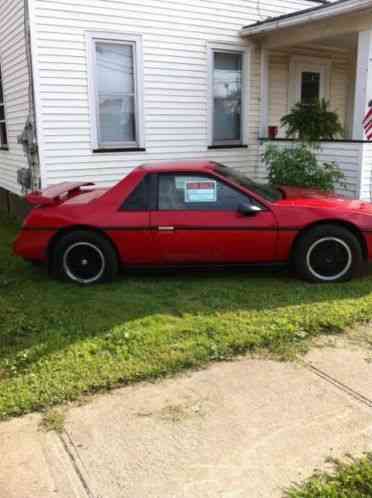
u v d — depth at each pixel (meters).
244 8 9.23
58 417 2.93
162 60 8.56
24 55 7.84
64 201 5.53
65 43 7.69
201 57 8.95
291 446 2.64
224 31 9.09
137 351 3.72
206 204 5.21
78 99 7.95
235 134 9.81
